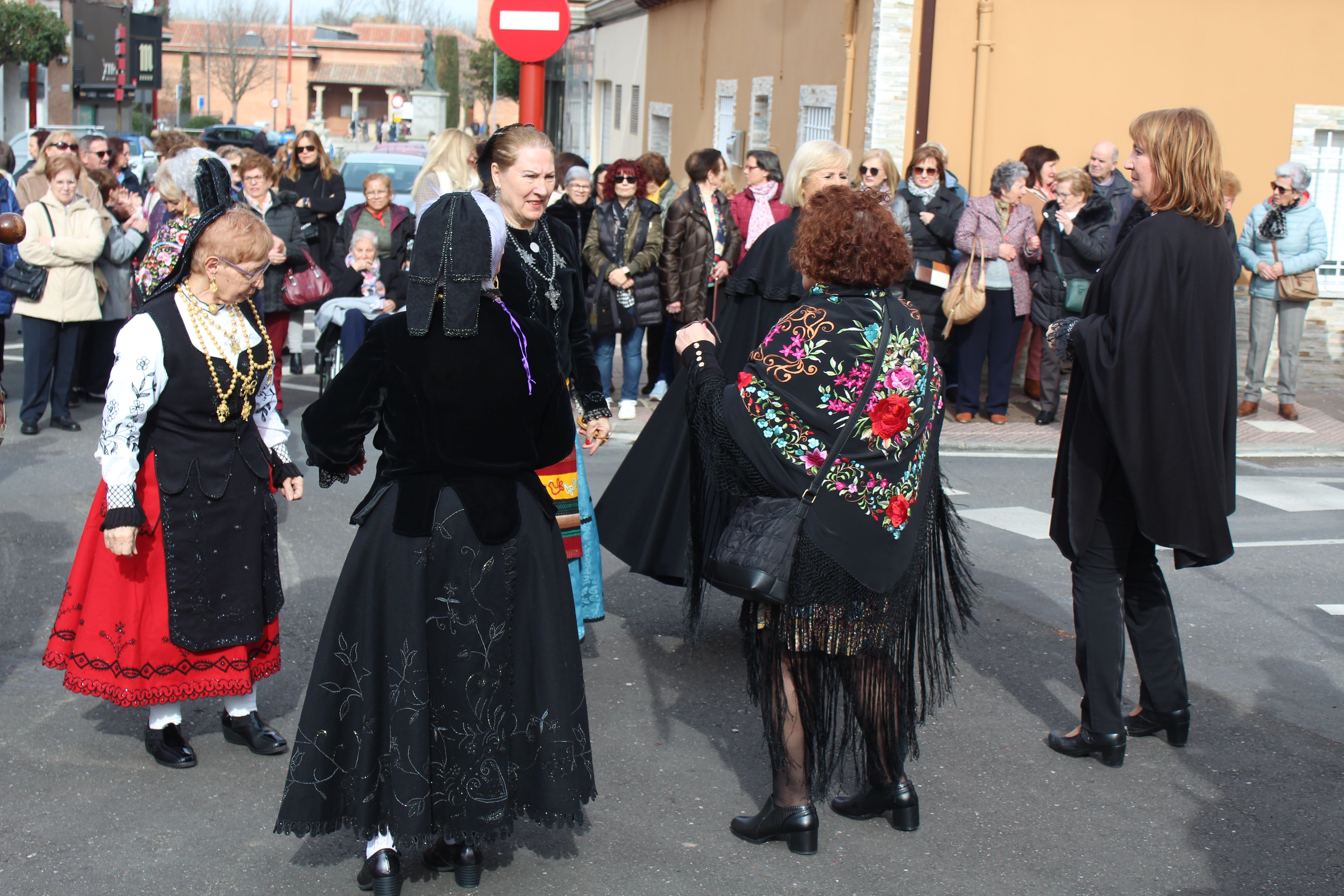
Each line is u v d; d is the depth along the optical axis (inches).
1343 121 464.1
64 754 163.9
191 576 153.3
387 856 128.6
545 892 134.6
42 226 333.1
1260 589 249.1
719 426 133.4
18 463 311.4
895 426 131.4
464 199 126.5
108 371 383.9
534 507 129.6
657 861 141.7
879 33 446.9
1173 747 176.2
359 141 2447.1
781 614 133.9
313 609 219.0
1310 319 481.4
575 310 175.3
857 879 139.3
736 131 634.8
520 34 314.8
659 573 195.6
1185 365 157.9
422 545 124.2
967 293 383.2
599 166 452.4
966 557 153.7
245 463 156.5
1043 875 141.4
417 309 124.4
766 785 161.3
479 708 125.6
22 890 132.0
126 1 1700.3
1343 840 151.2
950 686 154.8
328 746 126.8
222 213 151.6
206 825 147.0
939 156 386.0
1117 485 163.8
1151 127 160.2
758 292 191.8
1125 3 451.5
